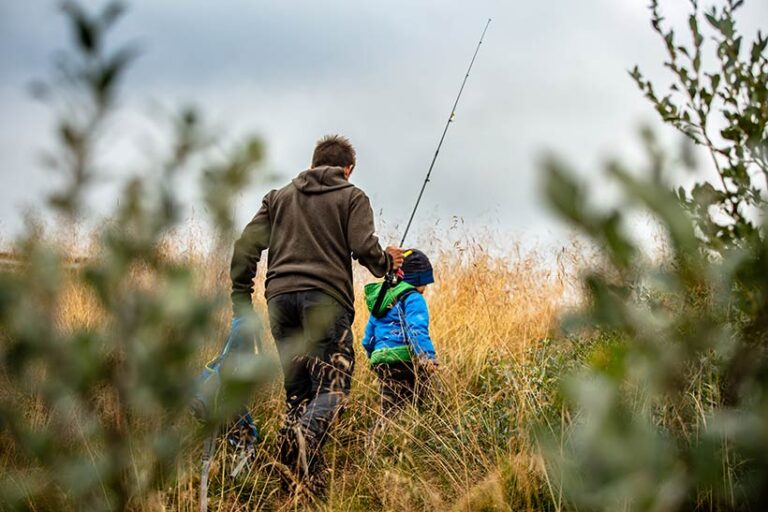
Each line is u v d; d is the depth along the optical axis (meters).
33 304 0.96
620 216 0.97
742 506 1.40
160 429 1.05
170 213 0.98
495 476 3.63
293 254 4.56
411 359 5.16
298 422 4.12
